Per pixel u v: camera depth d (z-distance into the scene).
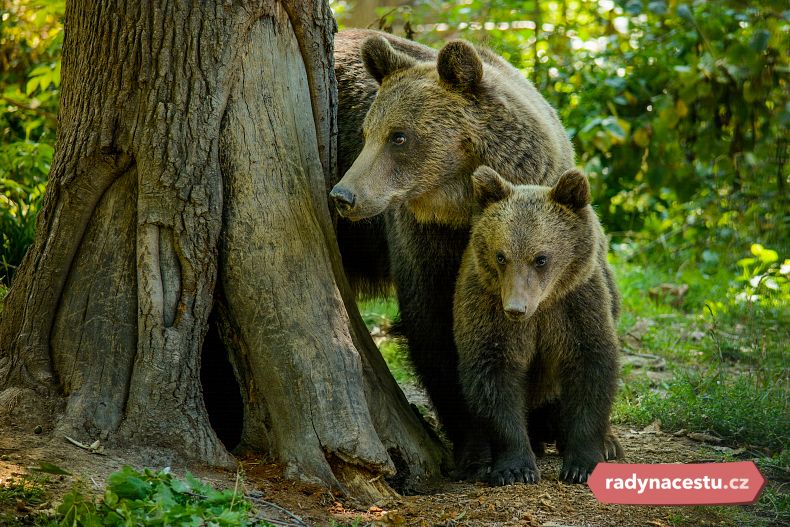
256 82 9.75
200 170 9.41
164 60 9.27
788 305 16.12
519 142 10.92
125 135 9.37
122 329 9.32
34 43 19.83
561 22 23.05
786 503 9.65
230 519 7.31
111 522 7.25
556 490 9.68
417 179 10.59
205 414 9.43
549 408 11.79
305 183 10.09
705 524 9.05
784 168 20.39
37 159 15.64
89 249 9.52
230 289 9.62
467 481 10.45
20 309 9.59
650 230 22.47
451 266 11.45
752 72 19.48
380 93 10.88
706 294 18.75
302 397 9.32
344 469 9.28
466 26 21.62
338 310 9.80
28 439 8.81
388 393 10.48
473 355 10.36
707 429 12.29
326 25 10.53
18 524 7.20
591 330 10.39
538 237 9.77
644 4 20.30
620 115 21.91
